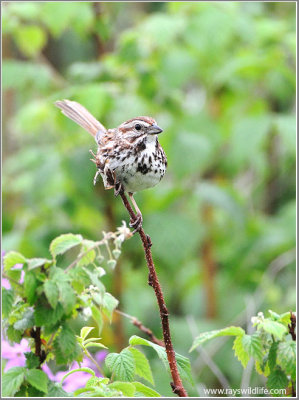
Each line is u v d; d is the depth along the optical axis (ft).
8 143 47.14
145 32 35.81
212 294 40.86
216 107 41.81
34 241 36.27
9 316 16.52
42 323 16.20
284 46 40.19
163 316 17.61
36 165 37.58
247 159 40.32
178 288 44.73
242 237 42.01
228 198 38.29
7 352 19.57
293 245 39.81
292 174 49.37
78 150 37.04
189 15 37.55
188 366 17.99
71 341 16.46
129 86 37.01
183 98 42.19
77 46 49.65
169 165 36.55
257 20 41.04
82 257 17.19
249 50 39.99
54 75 38.19
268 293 39.22
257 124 36.60
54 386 16.72
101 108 33.65
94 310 16.98
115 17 47.50
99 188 36.81
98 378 16.93
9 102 47.37
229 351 34.24
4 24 36.96
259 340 18.02
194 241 36.70
